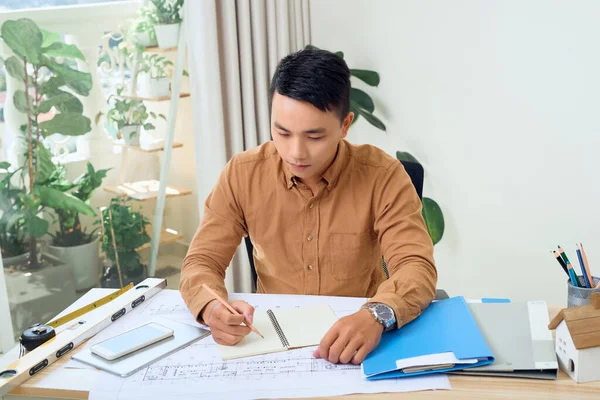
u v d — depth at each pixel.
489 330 1.17
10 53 2.33
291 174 1.44
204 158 2.54
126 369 1.11
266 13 2.55
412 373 1.06
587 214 2.30
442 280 2.69
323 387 1.03
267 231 1.51
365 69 2.66
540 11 2.22
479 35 2.36
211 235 1.49
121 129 2.62
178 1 2.61
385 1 2.53
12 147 2.38
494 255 2.53
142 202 2.73
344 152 1.48
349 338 1.12
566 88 2.24
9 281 2.44
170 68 2.68
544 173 2.35
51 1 2.39
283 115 1.22
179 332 1.25
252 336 1.21
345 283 1.51
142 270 2.78
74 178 2.55
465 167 2.50
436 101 2.51
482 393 1.00
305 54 1.24
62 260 2.56
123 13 2.55
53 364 1.15
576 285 1.47
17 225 2.43
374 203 1.46
